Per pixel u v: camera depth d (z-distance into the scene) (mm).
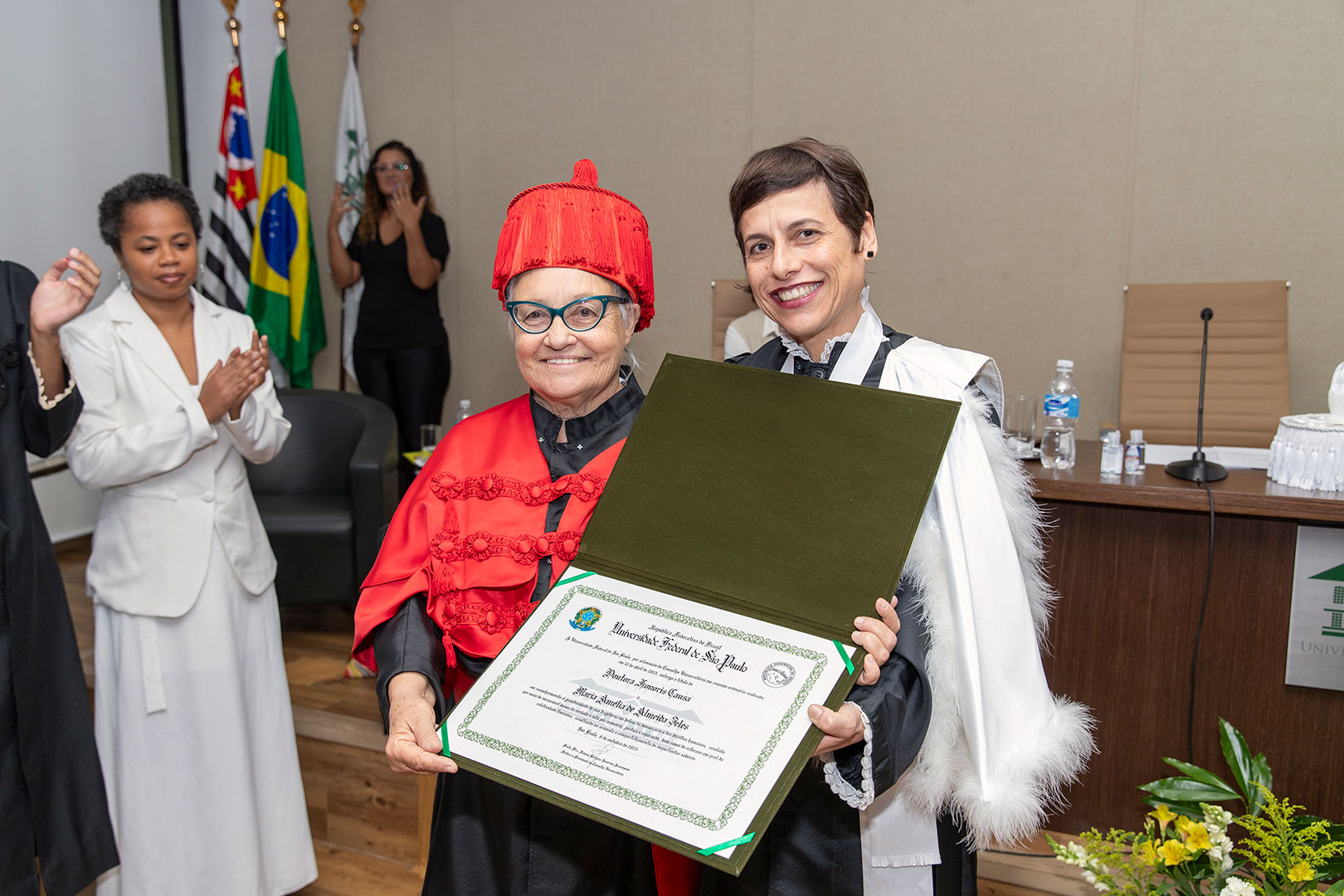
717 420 941
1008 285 3811
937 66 3807
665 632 861
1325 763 2006
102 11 4211
